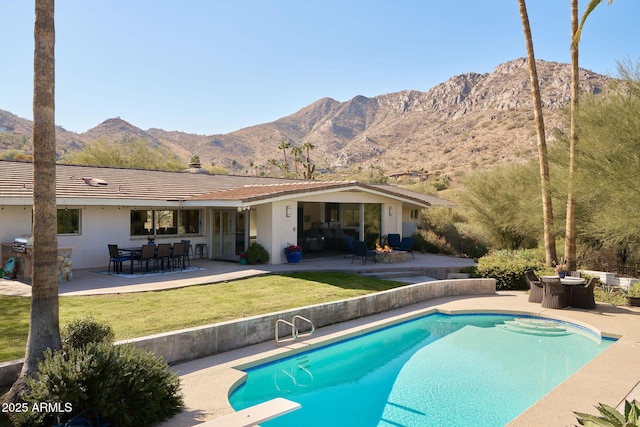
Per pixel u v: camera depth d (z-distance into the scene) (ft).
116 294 41.47
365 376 28.84
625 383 24.53
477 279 52.85
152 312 35.14
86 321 23.20
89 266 57.72
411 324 40.86
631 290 47.34
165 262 63.31
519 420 20.11
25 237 47.67
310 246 84.53
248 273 53.78
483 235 92.68
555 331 39.42
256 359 28.12
